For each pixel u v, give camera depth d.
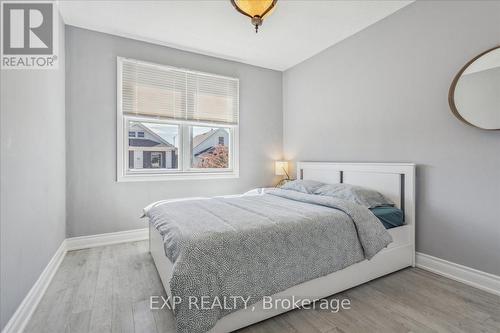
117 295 1.91
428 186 2.37
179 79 3.48
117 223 3.12
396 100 2.62
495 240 1.96
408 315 1.67
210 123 3.71
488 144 1.99
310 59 3.75
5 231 1.36
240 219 1.82
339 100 3.28
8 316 1.38
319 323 1.59
